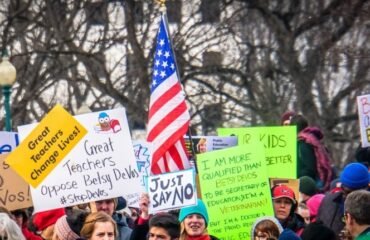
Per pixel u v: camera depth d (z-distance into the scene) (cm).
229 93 4866
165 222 1805
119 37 4788
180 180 1947
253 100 4681
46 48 4575
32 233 1981
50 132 1939
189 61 4697
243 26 4828
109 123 1961
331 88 5006
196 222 1933
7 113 3306
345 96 4869
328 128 4700
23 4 4600
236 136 2305
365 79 4753
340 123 4903
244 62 4725
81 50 4634
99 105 4662
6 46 4500
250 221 2069
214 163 2077
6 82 3297
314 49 4741
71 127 1942
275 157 2269
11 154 1931
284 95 4691
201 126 4888
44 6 4644
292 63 4709
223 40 4762
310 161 2491
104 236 1778
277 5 4791
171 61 2178
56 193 1944
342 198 2117
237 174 2072
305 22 4750
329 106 4741
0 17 4716
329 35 4762
